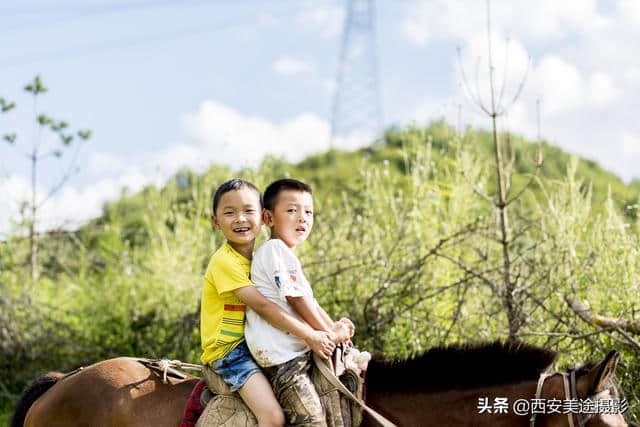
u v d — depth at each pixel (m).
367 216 8.08
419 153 8.16
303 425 3.76
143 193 11.05
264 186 8.09
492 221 7.09
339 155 16.72
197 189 10.38
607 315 6.29
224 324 3.99
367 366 4.13
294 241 4.08
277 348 3.85
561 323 6.34
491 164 7.29
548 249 6.75
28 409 4.38
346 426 3.84
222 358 3.93
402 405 4.02
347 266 7.39
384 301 6.93
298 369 3.83
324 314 4.09
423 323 6.69
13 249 8.94
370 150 16.38
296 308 3.89
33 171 8.99
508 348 4.01
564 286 6.49
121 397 4.11
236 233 4.03
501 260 6.94
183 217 9.33
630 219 7.40
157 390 4.17
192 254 8.77
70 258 9.99
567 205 7.00
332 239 7.73
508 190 6.75
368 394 4.06
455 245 7.09
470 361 4.03
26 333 8.45
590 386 3.69
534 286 6.47
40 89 8.84
